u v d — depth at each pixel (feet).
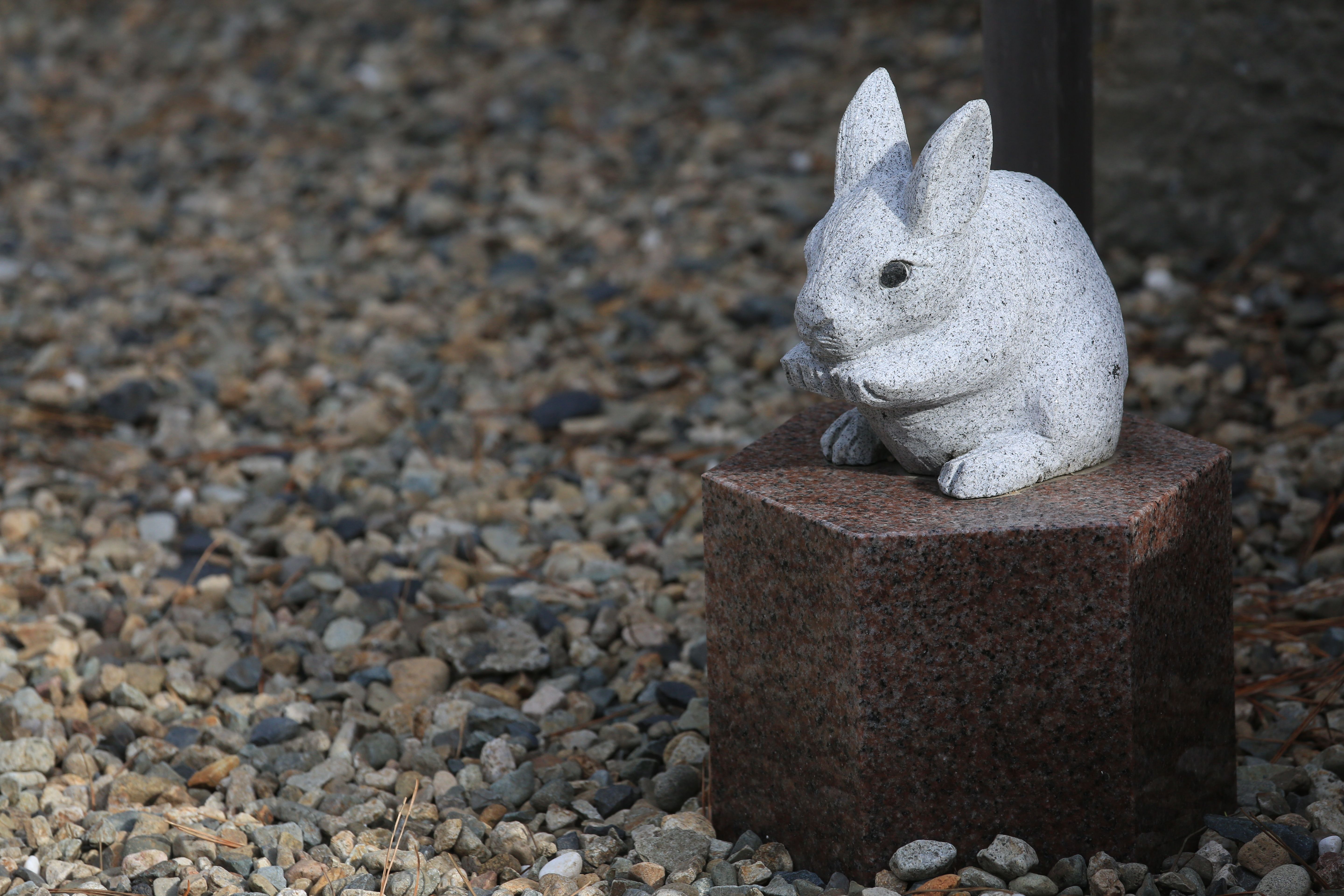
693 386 30.83
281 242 39.19
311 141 46.26
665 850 16.58
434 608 23.09
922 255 14.39
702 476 17.22
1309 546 23.04
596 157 43.16
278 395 30.83
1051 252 15.29
